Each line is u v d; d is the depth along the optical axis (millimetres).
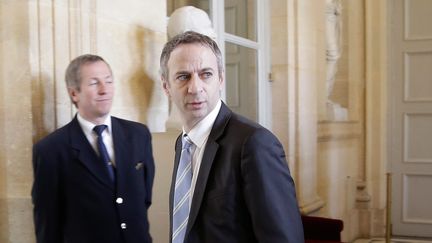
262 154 1280
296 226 1275
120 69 2615
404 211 6324
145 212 1997
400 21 6320
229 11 4172
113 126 1990
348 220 6086
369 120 6352
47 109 2184
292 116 4809
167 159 2352
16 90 2148
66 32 2275
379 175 6328
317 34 5363
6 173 2191
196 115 1406
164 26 2986
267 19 4793
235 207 1309
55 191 1818
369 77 6328
